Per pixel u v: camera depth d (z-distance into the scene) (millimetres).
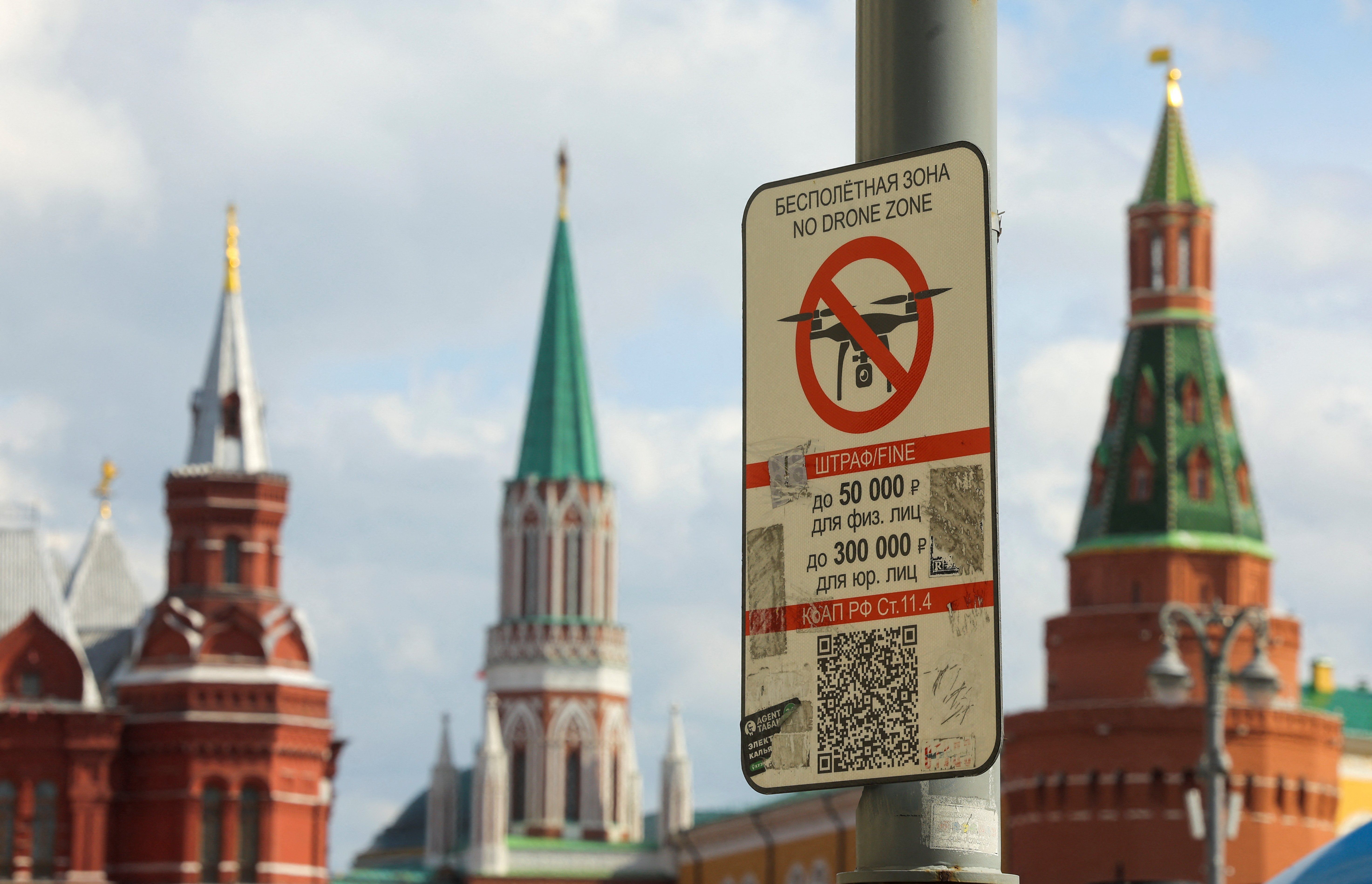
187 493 91875
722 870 116750
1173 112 87250
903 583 8211
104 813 87375
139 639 90625
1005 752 83500
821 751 8289
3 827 86375
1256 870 78938
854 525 8352
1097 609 83688
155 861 88000
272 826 88938
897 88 8555
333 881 123938
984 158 8242
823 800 103312
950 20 8539
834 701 8289
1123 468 85000
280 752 89688
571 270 135500
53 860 86562
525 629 129375
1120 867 78875
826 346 8484
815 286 8531
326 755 91438
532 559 130375
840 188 8523
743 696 8500
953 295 8242
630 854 125562
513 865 124125
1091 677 83250
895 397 8312
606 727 129125
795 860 107938
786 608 8445
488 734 125188
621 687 130750
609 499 132250
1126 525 84250
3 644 87938
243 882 88500
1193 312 85750
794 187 8625
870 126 8633
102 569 105000
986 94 8578
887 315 8375
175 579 91500
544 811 127000
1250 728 79750
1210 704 37625
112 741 87875
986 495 8094
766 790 8398
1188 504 83938
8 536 90375
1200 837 57031
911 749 8094
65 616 89562
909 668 8156
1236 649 81875
